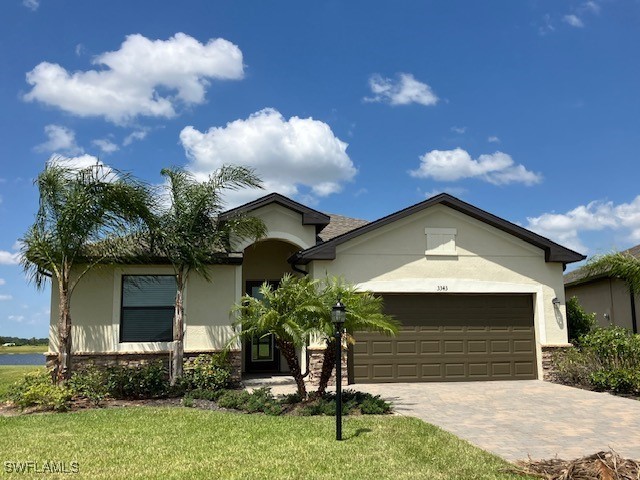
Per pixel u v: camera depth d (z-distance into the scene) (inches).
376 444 341.7
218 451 325.7
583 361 616.4
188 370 564.7
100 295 611.2
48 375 538.0
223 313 624.7
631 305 776.3
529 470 287.6
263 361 746.8
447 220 660.7
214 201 568.1
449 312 652.7
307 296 470.3
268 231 669.9
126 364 602.5
